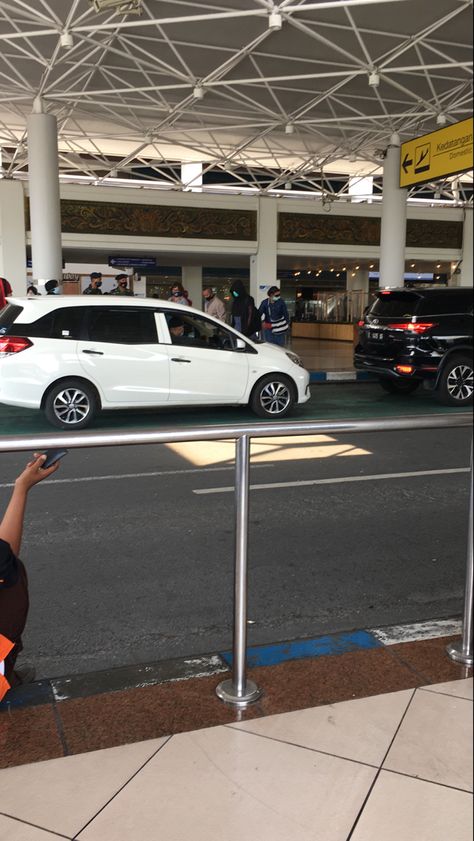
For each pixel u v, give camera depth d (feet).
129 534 17.47
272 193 80.64
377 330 41.06
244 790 7.37
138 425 32.96
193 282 95.30
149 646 11.92
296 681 9.73
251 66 49.32
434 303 39.60
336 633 11.89
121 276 50.03
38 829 6.82
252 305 46.93
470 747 8.09
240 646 9.16
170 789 7.39
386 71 44.47
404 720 8.66
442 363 39.32
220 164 78.02
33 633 12.36
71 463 25.31
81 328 31.45
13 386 30.73
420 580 14.78
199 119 64.80
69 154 78.13
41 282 51.90
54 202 52.60
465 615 10.34
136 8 33.58
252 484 22.35
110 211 67.77
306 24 41.06
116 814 7.03
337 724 8.57
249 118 61.31
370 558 15.98
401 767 7.73
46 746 8.21
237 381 33.81
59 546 16.61
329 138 67.62
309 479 22.99
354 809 7.07
